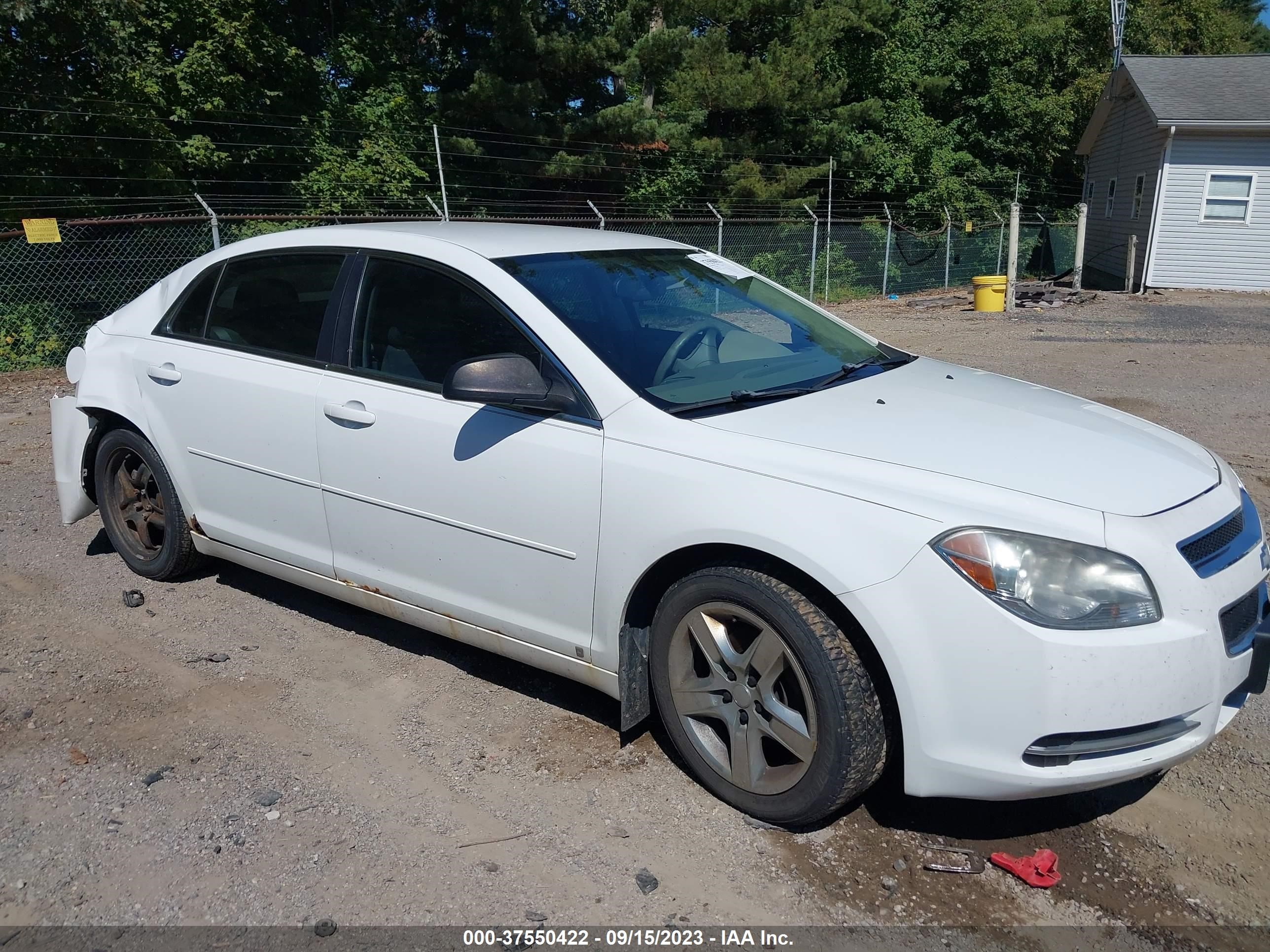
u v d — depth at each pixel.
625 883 2.71
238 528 4.14
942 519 2.61
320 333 3.81
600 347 3.25
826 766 2.74
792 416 3.08
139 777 3.15
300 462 3.81
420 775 3.19
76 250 13.30
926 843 2.89
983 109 31.19
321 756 3.29
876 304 20.88
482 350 3.39
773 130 25.52
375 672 3.87
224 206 17.23
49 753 3.28
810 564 2.68
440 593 3.54
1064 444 3.02
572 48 20.34
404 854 2.81
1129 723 2.52
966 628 2.54
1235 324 16.08
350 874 2.72
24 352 11.54
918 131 28.08
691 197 23.30
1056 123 30.84
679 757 3.30
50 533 5.41
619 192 22.62
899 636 2.60
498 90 19.34
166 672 3.84
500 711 3.59
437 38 21.78
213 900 2.61
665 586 3.15
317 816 2.97
